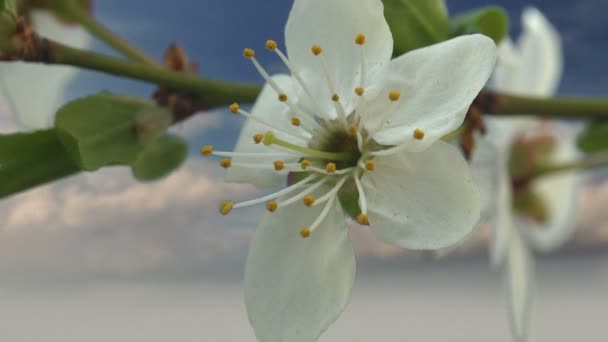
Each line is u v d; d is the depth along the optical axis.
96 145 0.07
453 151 0.07
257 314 0.07
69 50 0.07
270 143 0.07
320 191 0.07
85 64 0.08
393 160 0.07
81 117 0.07
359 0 0.07
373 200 0.07
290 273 0.07
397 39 0.08
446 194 0.07
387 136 0.07
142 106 0.08
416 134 0.07
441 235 0.07
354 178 0.07
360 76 0.07
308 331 0.07
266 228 0.07
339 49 0.07
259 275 0.07
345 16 0.07
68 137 0.07
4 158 0.07
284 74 0.08
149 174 0.08
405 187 0.07
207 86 0.08
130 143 0.08
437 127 0.07
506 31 0.08
